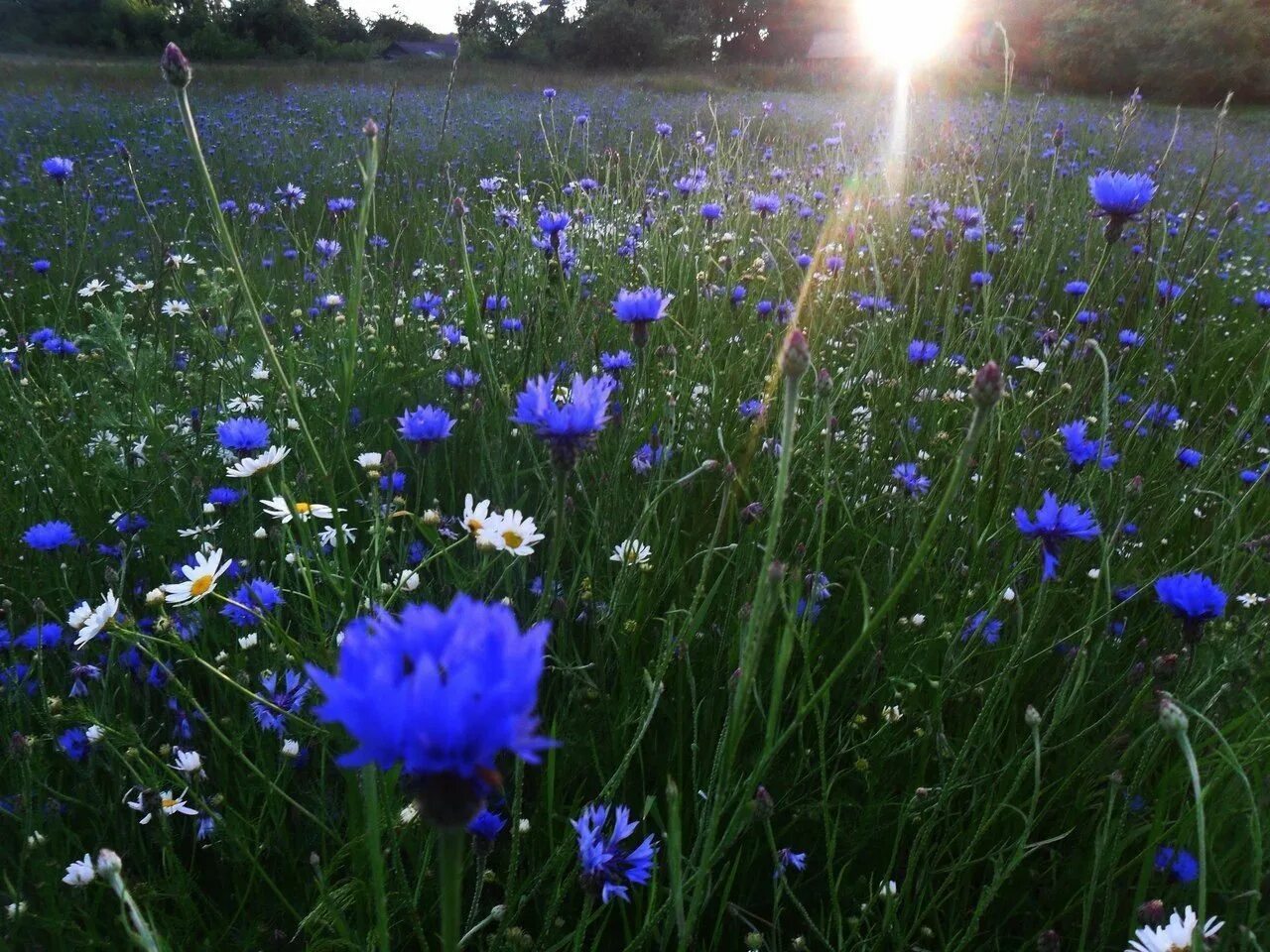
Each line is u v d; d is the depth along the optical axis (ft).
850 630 1.74
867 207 4.07
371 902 1.24
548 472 2.02
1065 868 1.46
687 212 3.64
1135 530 1.97
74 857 1.39
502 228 3.41
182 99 1.15
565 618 1.51
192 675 1.65
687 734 1.55
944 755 1.36
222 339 2.61
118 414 2.30
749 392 2.50
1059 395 2.32
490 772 0.54
